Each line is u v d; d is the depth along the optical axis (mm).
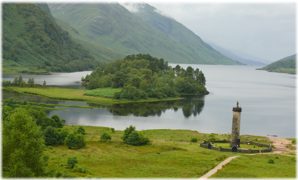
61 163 101625
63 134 132250
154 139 155000
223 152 132500
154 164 108812
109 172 97562
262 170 104500
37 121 145750
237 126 139750
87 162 108062
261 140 162500
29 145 83875
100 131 169875
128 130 142875
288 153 136375
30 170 80188
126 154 121625
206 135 169625
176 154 123062
